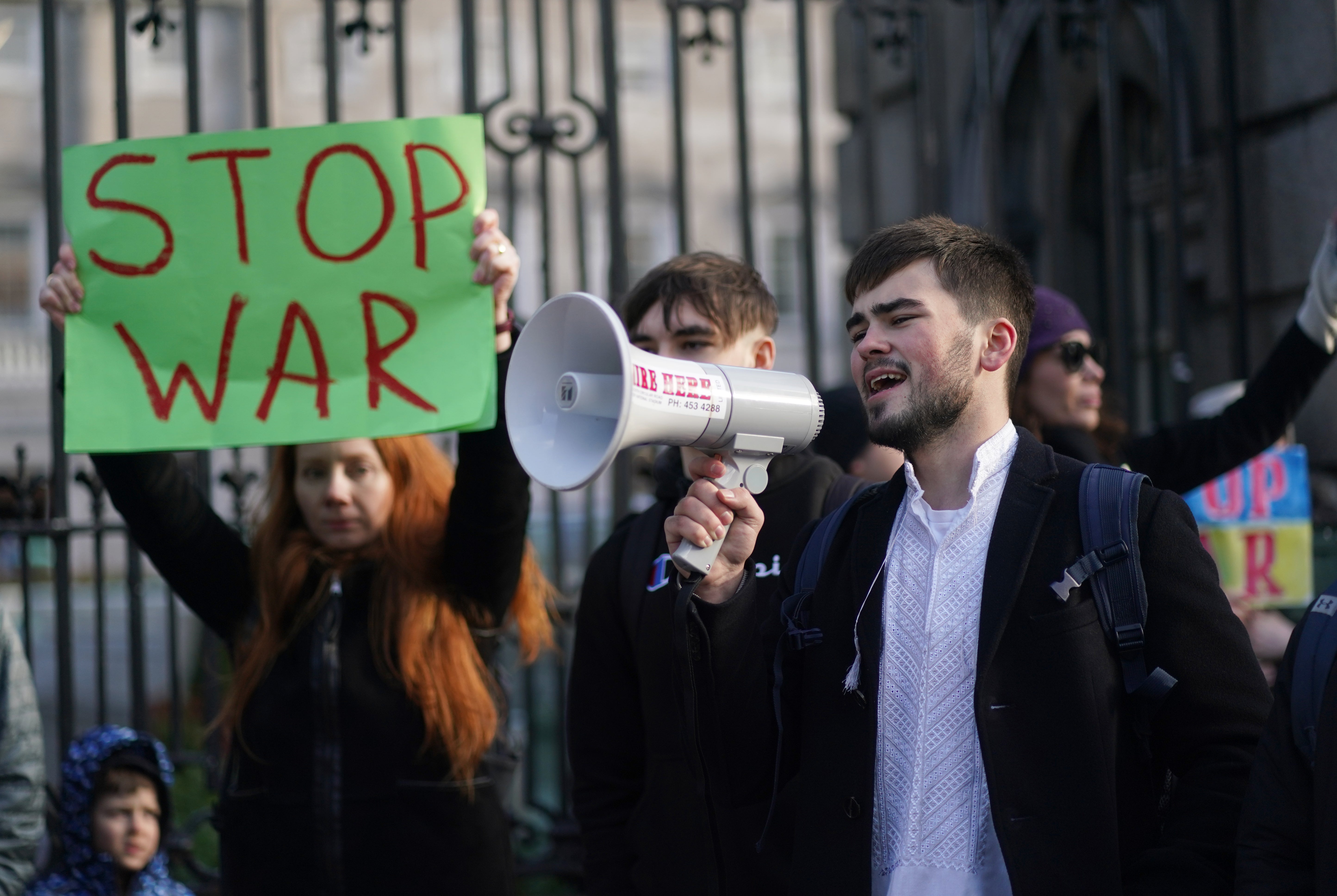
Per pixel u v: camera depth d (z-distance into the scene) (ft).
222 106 45.27
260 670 8.16
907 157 21.18
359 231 7.47
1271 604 11.67
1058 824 5.11
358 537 8.45
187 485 8.33
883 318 5.74
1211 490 11.69
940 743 5.42
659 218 64.54
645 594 7.63
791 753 6.05
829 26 67.05
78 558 38.34
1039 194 18.94
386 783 7.92
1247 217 13.82
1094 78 17.97
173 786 15.11
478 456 7.72
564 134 12.99
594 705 7.90
